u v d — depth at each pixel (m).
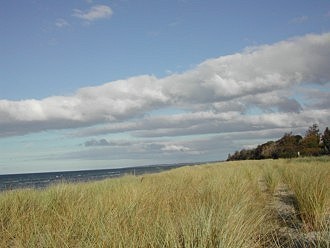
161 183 12.41
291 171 14.73
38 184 11.98
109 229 4.78
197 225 4.70
